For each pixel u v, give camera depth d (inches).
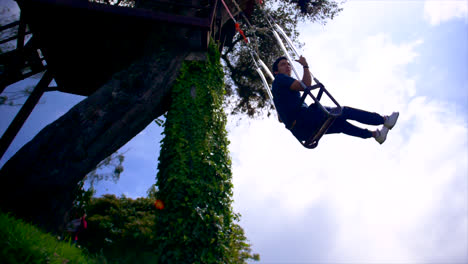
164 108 244.1
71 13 230.8
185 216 190.9
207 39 241.0
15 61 238.8
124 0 396.8
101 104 224.5
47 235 154.9
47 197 202.7
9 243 122.9
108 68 301.7
